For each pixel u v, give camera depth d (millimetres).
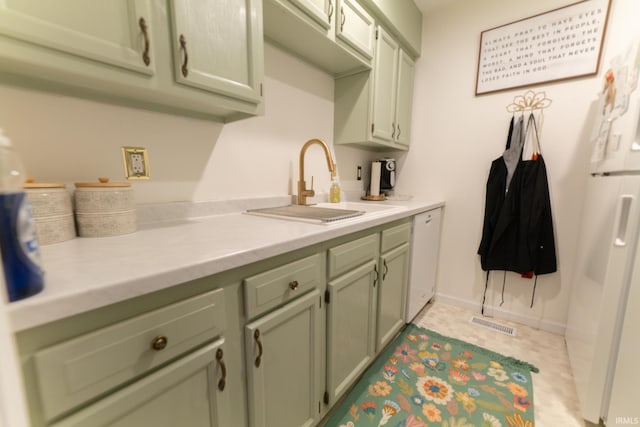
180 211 1072
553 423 1100
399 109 1980
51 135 767
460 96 1991
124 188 804
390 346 1612
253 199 1345
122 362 465
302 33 1248
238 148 1281
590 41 1532
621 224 946
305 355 917
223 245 680
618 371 976
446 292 2191
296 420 908
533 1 1677
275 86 1415
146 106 951
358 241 1134
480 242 1971
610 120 1150
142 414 505
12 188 380
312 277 896
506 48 1783
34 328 375
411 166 2258
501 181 1831
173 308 530
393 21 1694
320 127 1735
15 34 521
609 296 982
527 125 1748
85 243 698
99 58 621
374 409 1168
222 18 848
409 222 1631
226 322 646
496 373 1390
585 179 1609
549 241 1708
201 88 824
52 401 399
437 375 1374
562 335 1741
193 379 588
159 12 710
